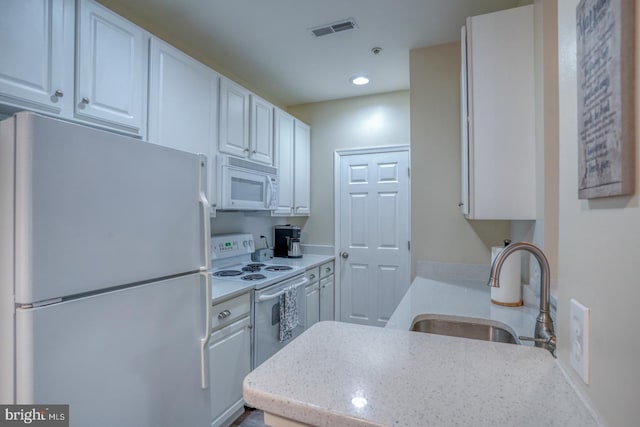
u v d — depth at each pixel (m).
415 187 2.43
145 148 1.26
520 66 1.54
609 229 0.50
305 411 0.56
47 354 0.95
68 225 1.01
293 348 0.78
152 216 1.28
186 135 2.00
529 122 1.53
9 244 0.93
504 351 0.77
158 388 1.29
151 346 1.27
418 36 2.29
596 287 0.54
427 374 0.66
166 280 1.34
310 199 3.59
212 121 2.21
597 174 0.52
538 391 0.60
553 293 1.31
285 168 3.12
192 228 1.47
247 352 2.14
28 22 1.29
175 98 1.93
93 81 1.51
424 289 2.01
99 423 1.08
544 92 1.38
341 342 0.82
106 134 1.12
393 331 0.90
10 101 1.26
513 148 1.55
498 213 1.57
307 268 2.86
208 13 2.03
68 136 1.01
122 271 1.16
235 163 2.37
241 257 2.97
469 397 0.58
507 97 1.56
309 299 2.95
